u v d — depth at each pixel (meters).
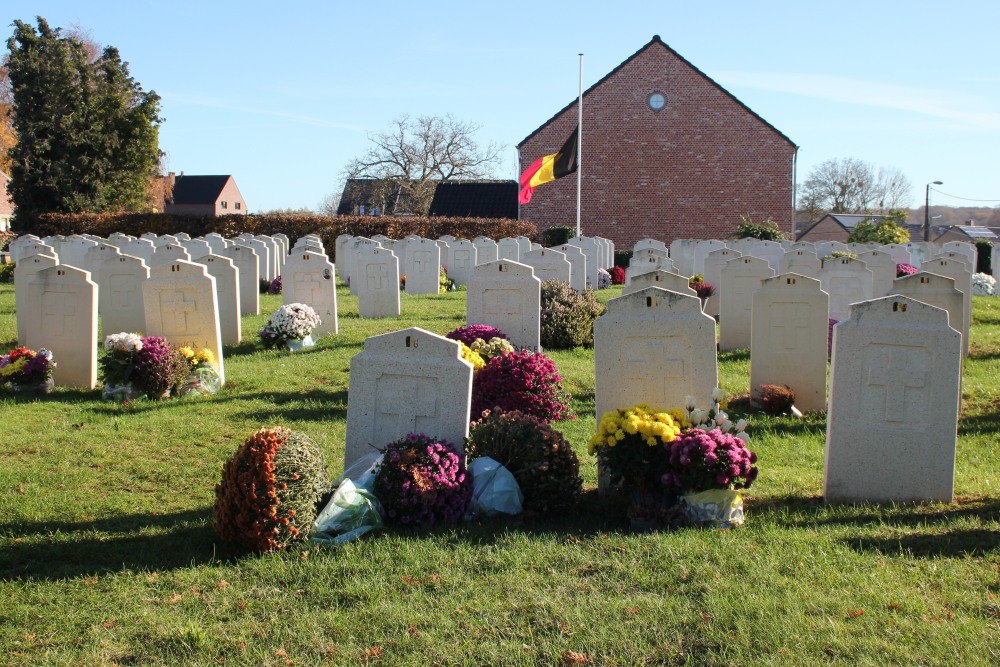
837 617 4.52
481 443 6.59
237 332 14.13
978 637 4.26
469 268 25.92
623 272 28.62
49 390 10.78
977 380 11.30
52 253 23.22
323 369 11.91
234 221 40.66
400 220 40.50
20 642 4.43
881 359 6.60
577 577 5.08
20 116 45.97
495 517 6.23
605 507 6.55
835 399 6.69
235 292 14.05
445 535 5.82
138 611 4.73
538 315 12.29
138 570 5.30
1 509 6.48
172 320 11.16
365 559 5.37
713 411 6.37
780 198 41.12
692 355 7.04
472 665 4.14
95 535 5.95
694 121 41.09
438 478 6.08
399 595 4.88
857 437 6.66
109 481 7.23
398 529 5.98
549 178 35.56
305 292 14.92
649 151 41.44
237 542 5.57
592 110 41.44
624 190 41.72
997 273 23.22
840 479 6.71
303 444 5.84
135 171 47.88
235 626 4.55
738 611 4.56
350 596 4.87
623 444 6.18
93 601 4.88
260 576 5.16
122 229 40.75
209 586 5.06
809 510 6.48
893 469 6.63
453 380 6.71
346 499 5.88
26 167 44.81
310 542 5.64
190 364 10.78
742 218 41.34
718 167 41.25
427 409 6.77
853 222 59.56
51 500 6.70
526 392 8.77
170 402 10.14
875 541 5.64
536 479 6.30
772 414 9.74
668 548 5.44
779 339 9.97
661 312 7.05
